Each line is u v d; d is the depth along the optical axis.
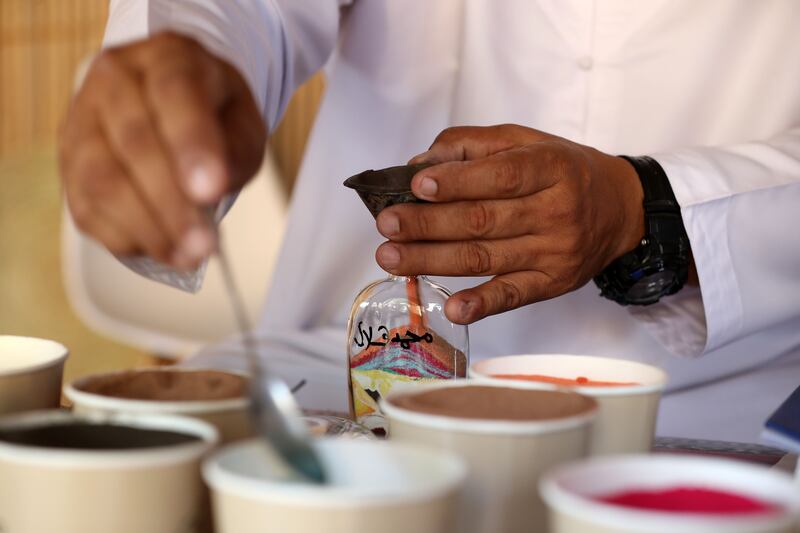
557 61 1.38
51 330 2.36
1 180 2.48
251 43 1.18
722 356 1.30
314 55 1.44
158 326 2.13
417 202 0.86
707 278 1.08
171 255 0.60
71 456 0.48
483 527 0.54
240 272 2.17
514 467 0.54
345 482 0.50
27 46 2.86
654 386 0.67
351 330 0.87
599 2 1.36
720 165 1.10
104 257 2.15
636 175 1.04
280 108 1.40
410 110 1.48
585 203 0.93
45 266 2.42
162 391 0.64
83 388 0.62
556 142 0.94
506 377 0.75
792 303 1.12
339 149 1.51
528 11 1.39
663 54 1.36
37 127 2.87
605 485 0.46
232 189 0.67
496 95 1.42
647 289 1.06
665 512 0.44
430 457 0.48
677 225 1.04
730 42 1.36
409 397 0.61
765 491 0.46
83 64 2.25
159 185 0.57
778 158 1.15
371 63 1.50
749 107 1.36
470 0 1.42
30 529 0.49
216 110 0.63
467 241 0.88
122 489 0.49
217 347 1.45
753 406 1.26
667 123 1.37
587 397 0.62
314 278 1.52
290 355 1.39
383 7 1.48
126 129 0.58
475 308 0.85
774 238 1.09
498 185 0.86
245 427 0.61
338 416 0.90
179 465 0.50
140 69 0.61
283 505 0.43
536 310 1.38
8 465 0.49
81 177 0.60
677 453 0.79
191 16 1.07
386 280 0.89
